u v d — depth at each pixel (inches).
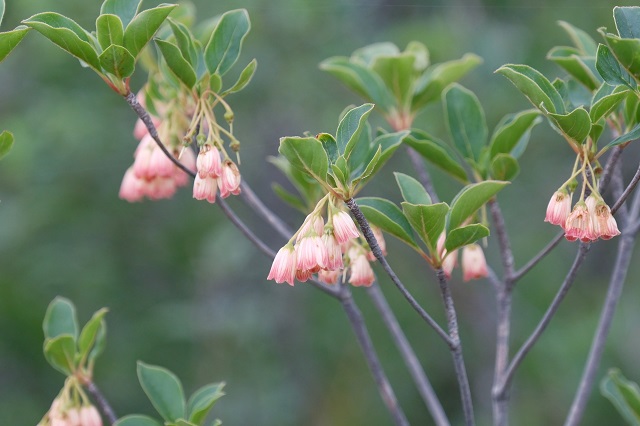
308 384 62.6
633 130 26.3
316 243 25.7
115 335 63.8
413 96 31.9
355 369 63.1
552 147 63.2
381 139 27.9
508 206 62.4
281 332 63.2
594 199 26.0
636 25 25.8
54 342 28.7
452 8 64.2
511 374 28.4
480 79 60.9
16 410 60.9
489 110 59.9
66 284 64.2
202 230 66.5
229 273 62.2
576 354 60.2
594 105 26.1
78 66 65.6
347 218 25.8
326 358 63.5
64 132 62.7
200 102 27.9
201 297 63.2
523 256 61.5
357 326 30.5
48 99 64.6
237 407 60.2
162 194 30.4
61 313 30.0
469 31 62.1
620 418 58.8
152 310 63.7
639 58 25.4
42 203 64.6
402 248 63.7
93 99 65.5
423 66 32.1
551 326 61.6
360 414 61.7
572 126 25.9
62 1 61.4
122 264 66.5
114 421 29.2
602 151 26.3
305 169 25.5
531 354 60.9
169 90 29.5
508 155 28.7
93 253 65.2
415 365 31.2
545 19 62.8
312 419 61.8
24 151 61.8
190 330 60.9
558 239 28.7
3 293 62.5
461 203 26.7
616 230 25.9
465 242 26.4
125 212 66.5
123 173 66.2
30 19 27.0
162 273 66.8
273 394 60.9
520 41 61.8
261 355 61.8
